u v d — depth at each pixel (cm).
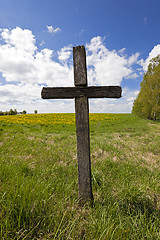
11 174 260
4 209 153
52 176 290
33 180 240
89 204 190
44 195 189
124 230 144
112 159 451
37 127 1377
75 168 363
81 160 196
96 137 870
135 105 2703
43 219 149
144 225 154
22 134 845
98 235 137
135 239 137
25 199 165
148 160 474
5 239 123
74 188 245
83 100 193
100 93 189
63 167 365
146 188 253
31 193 181
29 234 137
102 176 308
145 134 1020
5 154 454
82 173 197
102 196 224
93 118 2467
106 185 263
